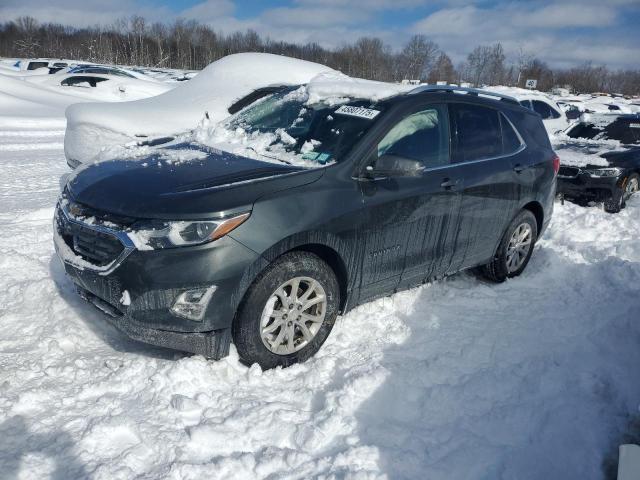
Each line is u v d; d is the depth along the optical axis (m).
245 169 3.61
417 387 3.34
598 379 3.47
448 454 2.80
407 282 4.25
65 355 3.53
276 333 3.45
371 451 2.75
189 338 3.16
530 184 5.07
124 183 3.44
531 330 4.15
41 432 2.79
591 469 2.77
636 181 8.67
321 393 3.26
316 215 3.38
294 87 5.06
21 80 20.39
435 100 4.33
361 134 3.83
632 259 5.90
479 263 4.89
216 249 3.05
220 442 2.78
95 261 3.26
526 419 3.08
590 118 10.50
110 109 6.97
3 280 4.57
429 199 4.07
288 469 2.65
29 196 7.80
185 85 8.13
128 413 2.96
